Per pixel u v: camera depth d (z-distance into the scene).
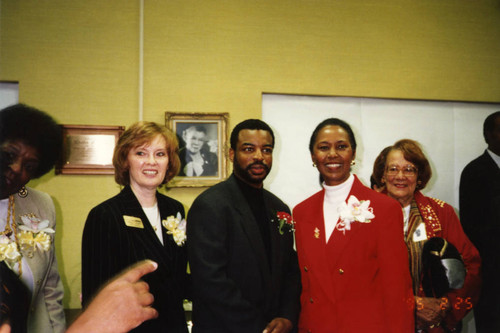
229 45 2.96
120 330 0.37
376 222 1.52
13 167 1.29
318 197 1.73
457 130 3.31
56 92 2.77
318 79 3.07
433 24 3.25
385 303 1.45
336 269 1.53
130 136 1.63
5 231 1.41
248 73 2.97
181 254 1.62
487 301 2.48
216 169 2.86
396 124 3.23
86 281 1.44
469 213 2.82
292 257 1.74
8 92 2.78
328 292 1.52
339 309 1.49
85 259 1.47
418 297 1.71
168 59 2.88
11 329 0.55
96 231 1.46
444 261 1.71
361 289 1.48
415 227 1.87
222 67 2.94
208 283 1.44
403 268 1.48
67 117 2.77
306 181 3.09
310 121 3.11
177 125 2.84
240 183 1.69
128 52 2.86
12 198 1.43
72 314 2.59
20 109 1.32
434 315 1.67
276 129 3.07
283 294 1.64
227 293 1.43
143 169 1.60
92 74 2.81
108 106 2.82
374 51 3.16
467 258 1.88
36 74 2.75
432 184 3.27
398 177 1.91
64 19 2.79
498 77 3.32
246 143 1.64
